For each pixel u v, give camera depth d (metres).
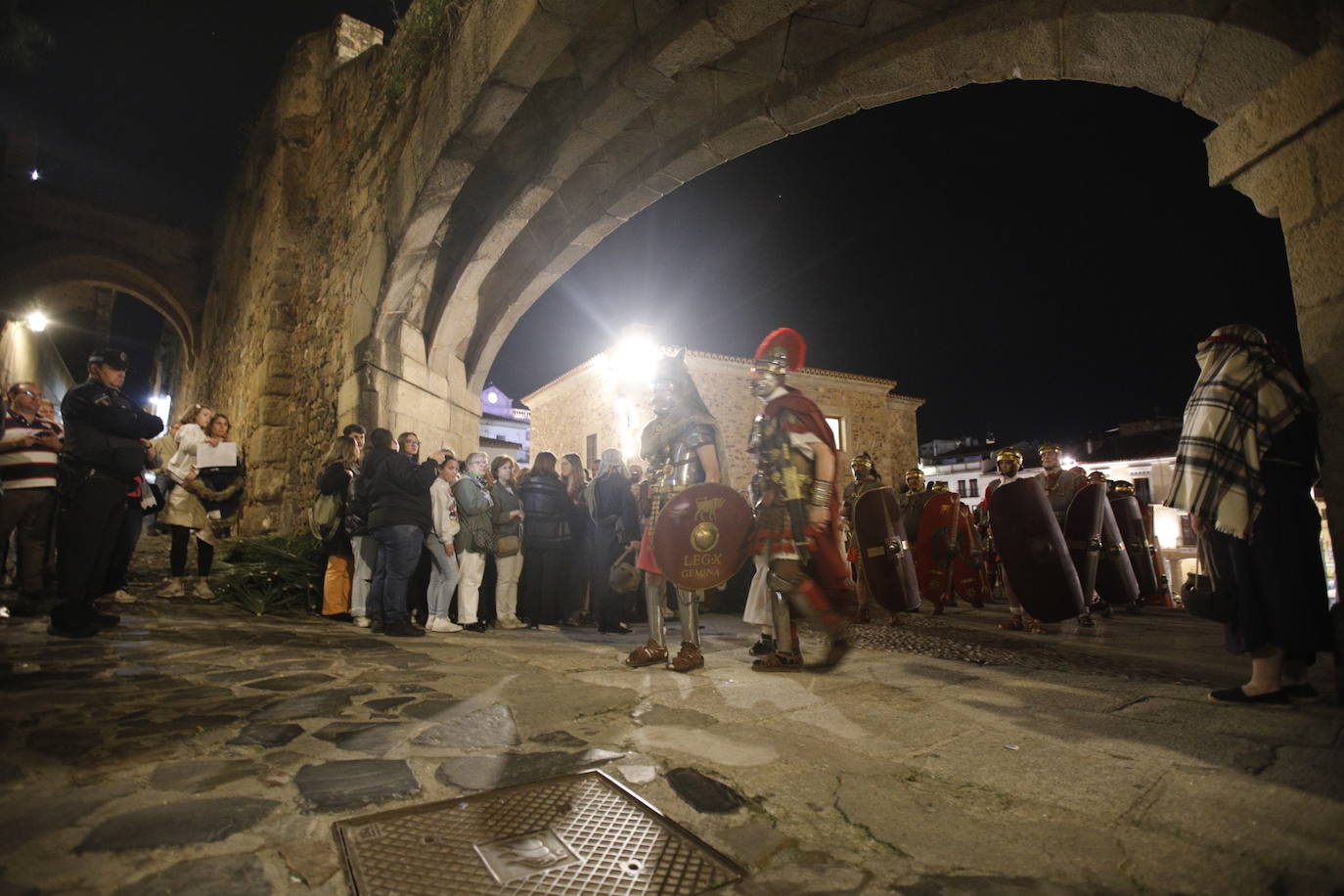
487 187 6.65
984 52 3.88
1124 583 6.64
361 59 8.84
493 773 2.01
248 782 1.90
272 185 11.05
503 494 5.85
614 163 6.30
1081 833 1.64
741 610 7.74
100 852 1.48
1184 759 2.13
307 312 9.78
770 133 5.41
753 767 2.09
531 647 4.53
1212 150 3.00
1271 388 2.61
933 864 1.50
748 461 18.34
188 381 18.84
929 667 3.75
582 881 1.43
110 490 4.09
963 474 39.50
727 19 4.32
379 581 5.05
